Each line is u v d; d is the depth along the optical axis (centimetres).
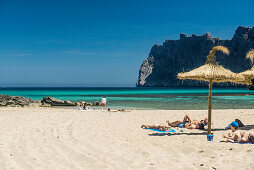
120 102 3225
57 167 516
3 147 671
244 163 532
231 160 554
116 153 630
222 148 669
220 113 1677
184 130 993
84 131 946
